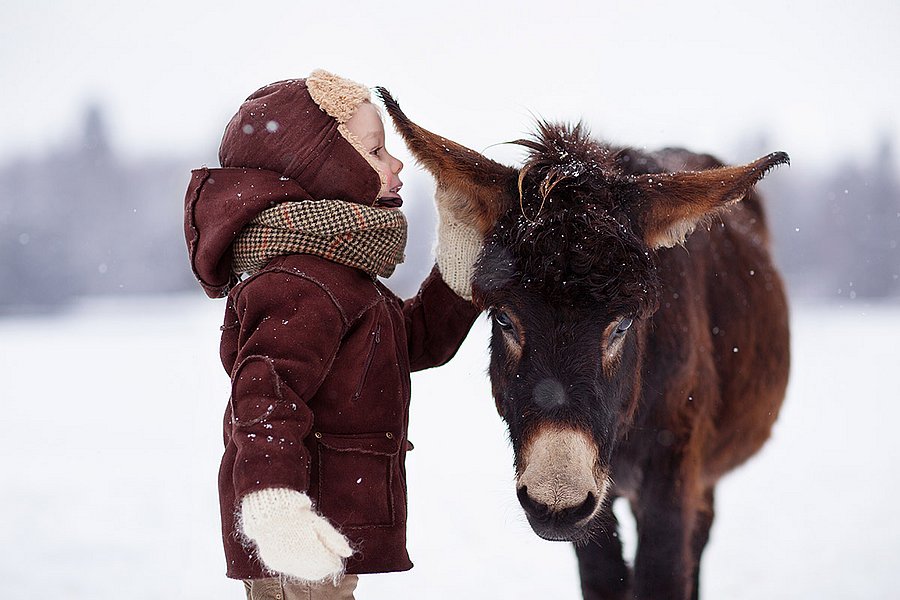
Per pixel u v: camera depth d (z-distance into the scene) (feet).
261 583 11.13
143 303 166.91
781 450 40.57
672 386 14.93
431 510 29.01
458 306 13.50
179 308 149.18
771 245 20.71
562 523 10.85
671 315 14.82
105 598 20.92
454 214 13.17
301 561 9.22
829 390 59.36
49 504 29.81
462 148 13.12
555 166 12.61
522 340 11.82
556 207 11.97
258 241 11.19
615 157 14.56
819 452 39.86
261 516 9.34
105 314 138.00
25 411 49.85
